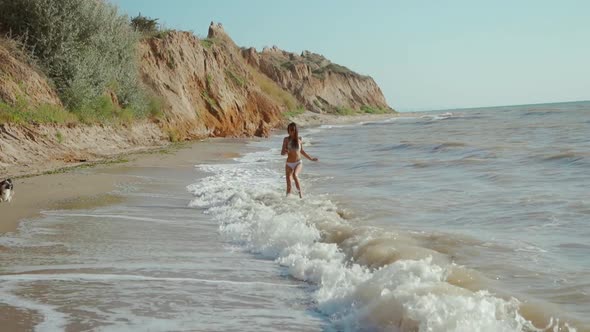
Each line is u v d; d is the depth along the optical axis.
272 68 98.00
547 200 9.52
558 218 8.02
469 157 18.28
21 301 4.65
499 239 6.82
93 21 23.22
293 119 69.50
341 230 7.37
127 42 26.95
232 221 8.82
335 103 106.31
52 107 18.86
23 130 16.86
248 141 33.41
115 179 13.81
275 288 5.30
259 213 8.97
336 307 4.61
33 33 21.05
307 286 5.39
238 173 16.34
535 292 4.68
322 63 126.19
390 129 46.66
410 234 7.12
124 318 4.28
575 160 15.18
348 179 14.40
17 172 14.34
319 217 8.41
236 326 4.19
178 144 27.59
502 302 4.25
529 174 13.38
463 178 13.38
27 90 18.11
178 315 4.40
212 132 35.91
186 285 5.31
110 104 23.78
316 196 11.45
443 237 6.91
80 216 9.06
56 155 17.28
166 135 28.69
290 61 109.50
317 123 70.38
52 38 20.98
